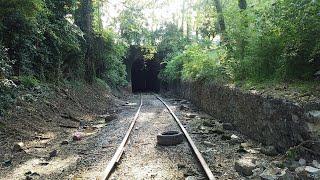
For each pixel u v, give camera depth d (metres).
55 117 14.35
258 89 10.75
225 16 15.98
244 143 10.07
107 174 7.11
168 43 46.38
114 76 37.00
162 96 40.19
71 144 10.76
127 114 18.83
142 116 17.56
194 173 7.39
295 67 10.00
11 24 14.08
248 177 6.99
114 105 25.16
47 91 16.39
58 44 18.86
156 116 17.44
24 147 10.02
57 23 18.75
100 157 9.00
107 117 16.16
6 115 11.73
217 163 8.12
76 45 20.41
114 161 8.06
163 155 9.06
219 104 15.95
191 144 9.77
